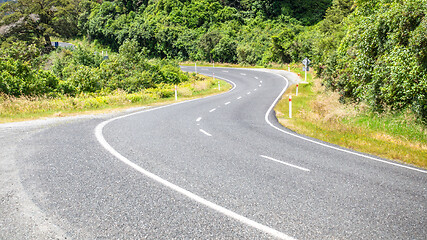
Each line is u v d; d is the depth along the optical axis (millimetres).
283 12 81000
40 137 7738
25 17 70938
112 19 85250
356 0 16469
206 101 19969
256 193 4656
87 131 8703
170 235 3365
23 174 5027
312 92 25203
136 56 27812
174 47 69000
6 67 16391
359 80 14719
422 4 10820
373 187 5203
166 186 4773
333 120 13117
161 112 13969
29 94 16219
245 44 62312
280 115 14789
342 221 3867
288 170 5922
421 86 10383
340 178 5602
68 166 5516
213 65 56625
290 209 4148
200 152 6949
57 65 31156
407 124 11320
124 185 4738
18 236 3223
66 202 4059
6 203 3957
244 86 32625
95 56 30688
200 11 77125
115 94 20156
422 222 3932
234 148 7531
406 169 6520
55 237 3238
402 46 11125
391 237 3518
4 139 7402
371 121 12766
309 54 48969
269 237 3395
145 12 84938
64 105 14367
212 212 3955
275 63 52594
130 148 6969
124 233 3369
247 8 84000
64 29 80438
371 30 13164
